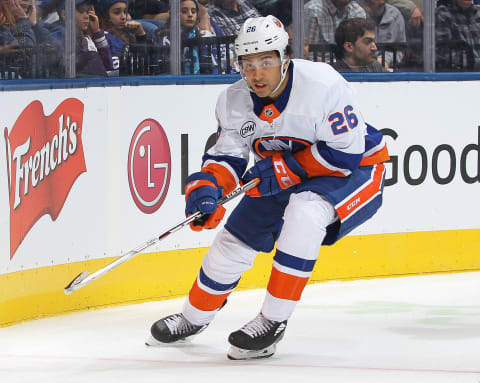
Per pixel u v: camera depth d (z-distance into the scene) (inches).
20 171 501.7
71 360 409.4
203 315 431.8
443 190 692.1
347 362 390.6
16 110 498.3
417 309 542.9
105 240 561.3
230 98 404.5
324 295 598.5
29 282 513.3
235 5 672.4
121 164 568.7
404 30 701.3
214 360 402.6
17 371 387.5
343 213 393.4
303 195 391.5
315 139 398.0
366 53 694.5
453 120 694.5
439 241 692.1
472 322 496.4
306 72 389.1
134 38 636.1
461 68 717.3
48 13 584.1
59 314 534.9
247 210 415.8
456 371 366.9
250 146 415.5
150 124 584.4
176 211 600.7
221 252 418.0
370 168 418.0
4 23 576.1
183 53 656.4
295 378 358.3
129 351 428.8
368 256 668.7
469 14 714.8
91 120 552.1
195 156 609.6
